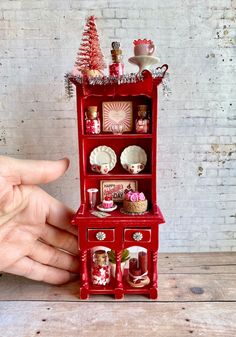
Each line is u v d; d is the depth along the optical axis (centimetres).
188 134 169
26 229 143
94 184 154
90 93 129
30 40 158
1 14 156
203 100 165
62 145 169
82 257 136
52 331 118
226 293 141
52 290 147
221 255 180
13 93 164
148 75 121
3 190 126
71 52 160
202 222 181
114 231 132
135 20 157
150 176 138
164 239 183
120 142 150
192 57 161
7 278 159
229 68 162
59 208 147
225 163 173
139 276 141
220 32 159
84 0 155
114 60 132
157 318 124
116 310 130
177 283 149
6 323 123
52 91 164
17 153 170
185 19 157
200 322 122
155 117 132
